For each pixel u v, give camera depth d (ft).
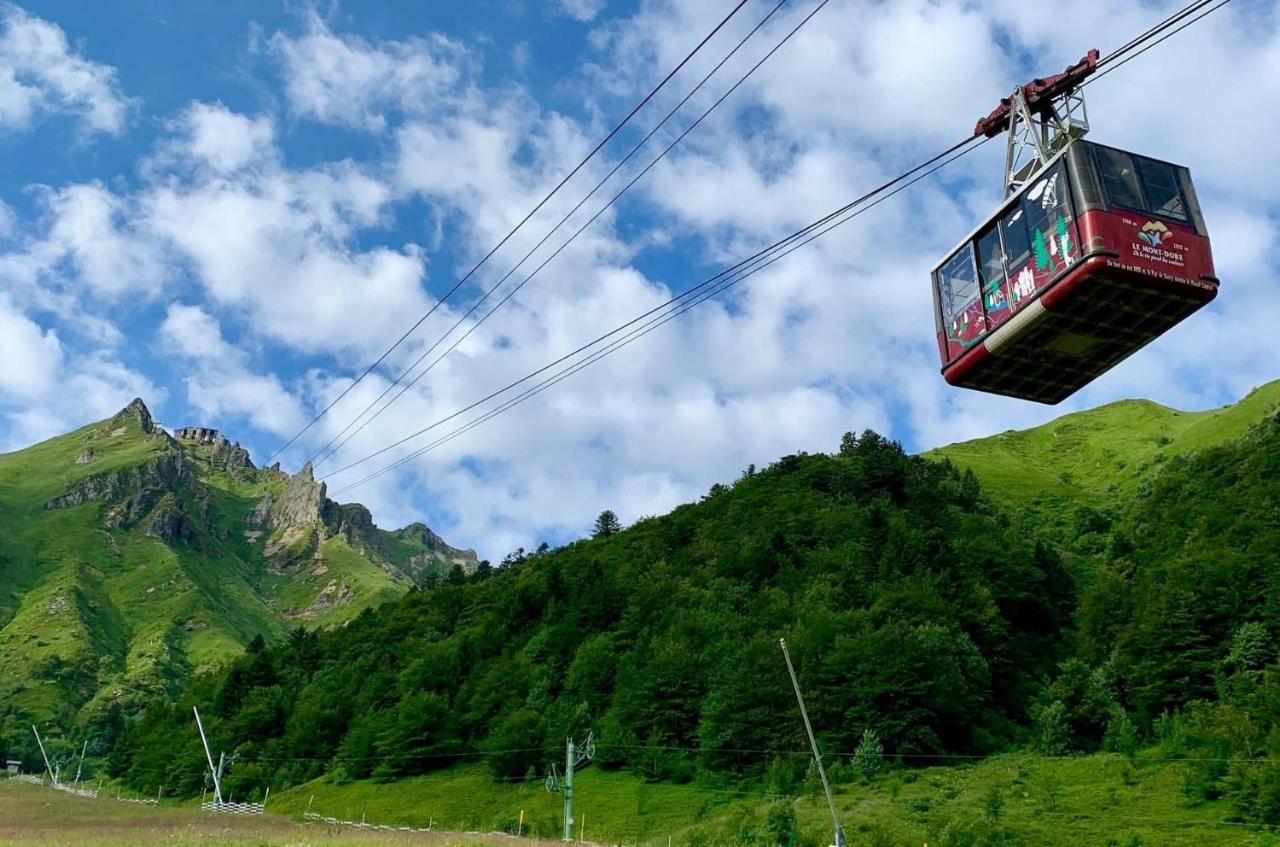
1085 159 100.94
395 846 183.21
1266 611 402.72
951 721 409.69
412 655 595.06
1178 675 401.29
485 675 533.96
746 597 534.78
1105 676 428.56
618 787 403.54
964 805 321.52
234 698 619.26
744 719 414.21
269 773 514.27
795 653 435.94
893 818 313.94
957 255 117.50
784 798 354.74
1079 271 98.78
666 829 344.49
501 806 402.72
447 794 431.43
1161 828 280.51
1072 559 631.97
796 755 397.39
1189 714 373.20
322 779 495.82
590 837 340.59
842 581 520.83
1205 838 268.21
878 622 463.01
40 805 403.75
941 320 119.44
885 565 527.81
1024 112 107.04
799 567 563.07
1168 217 101.55
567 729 447.01
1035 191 105.29
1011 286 107.76
